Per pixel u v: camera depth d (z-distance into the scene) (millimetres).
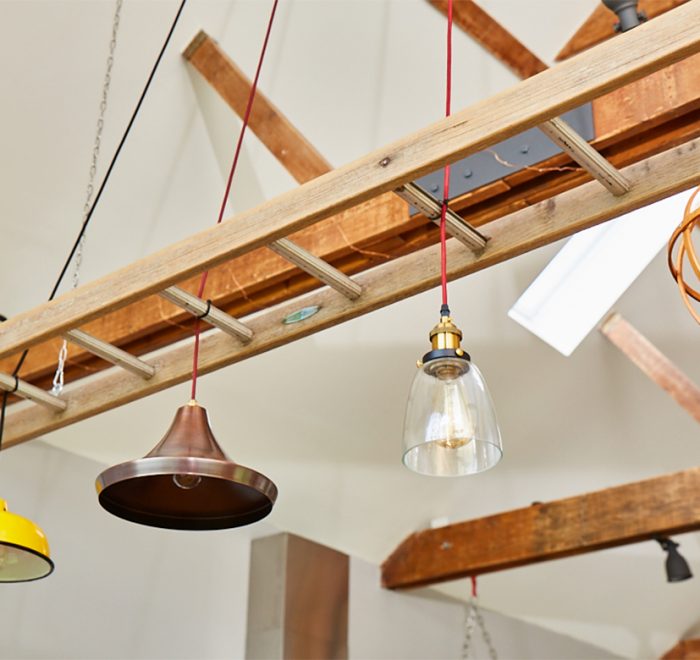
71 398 3469
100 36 3955
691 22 2055
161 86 4199
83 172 4172
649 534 5438
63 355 3570
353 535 6117
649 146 2912
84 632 4797
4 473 4707
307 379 5203
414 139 2367
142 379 3332
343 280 2912
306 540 5906
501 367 5562
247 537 5797
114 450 5141
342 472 5762
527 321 5336
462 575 6090
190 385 4961
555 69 2207
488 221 3178
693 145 2551
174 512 2756
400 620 6324
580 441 6125
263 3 4184
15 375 3410
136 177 4281
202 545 5512
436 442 2596
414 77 4449
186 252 2695
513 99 2246
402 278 2910
